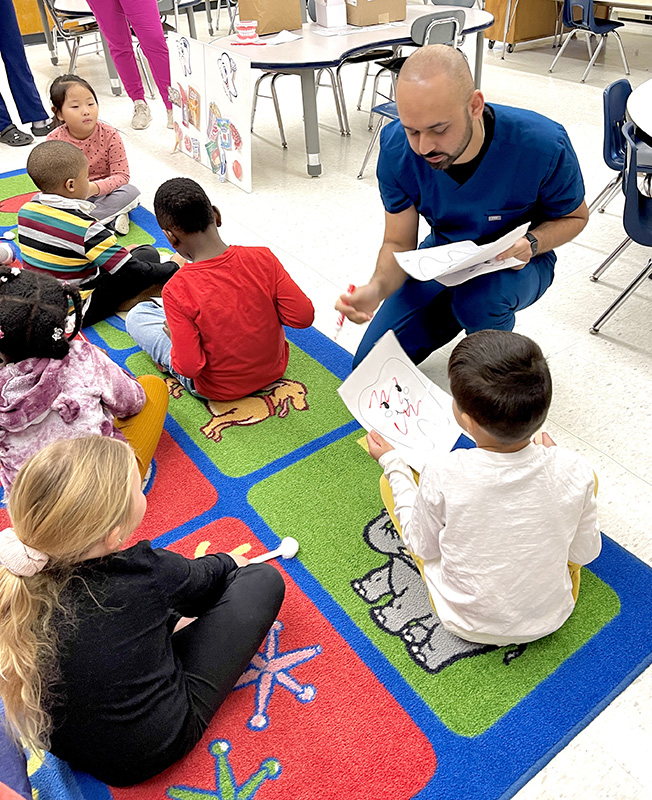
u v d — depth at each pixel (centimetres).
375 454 169
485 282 193
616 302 238
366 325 260
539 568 134
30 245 245
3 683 112
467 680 145
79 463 113
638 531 175
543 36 602
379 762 133
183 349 200
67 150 247
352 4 384
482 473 128
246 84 330
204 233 196
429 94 151
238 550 175
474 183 180
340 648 153
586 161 368
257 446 207
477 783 129
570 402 216
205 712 132
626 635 152
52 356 164
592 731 136
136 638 119
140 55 574
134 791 131
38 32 675
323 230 321
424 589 164
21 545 112
